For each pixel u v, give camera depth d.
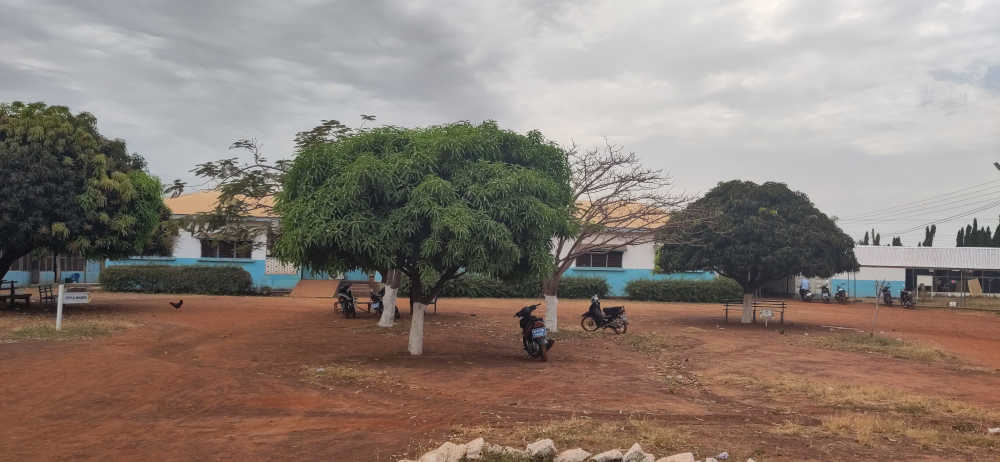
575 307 29.34
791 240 20.03
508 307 26.97
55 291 27.78
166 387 9.05
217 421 7.34
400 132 12.42
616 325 18.52
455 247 10.67
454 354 13.38
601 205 17.69
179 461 5.82
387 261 11.18
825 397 9.66
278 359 12.07
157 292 30.48
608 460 5.74
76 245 18.16
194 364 11.23
